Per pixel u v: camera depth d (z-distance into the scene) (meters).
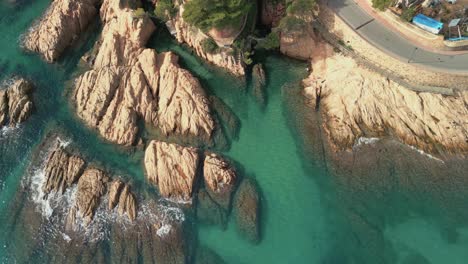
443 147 55.41
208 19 59.69
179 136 58.25
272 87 64.38
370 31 61.72
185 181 53.28
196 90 60.62
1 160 57.00
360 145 56.81
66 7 67.44
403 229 51.69
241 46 64.25
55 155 55.84
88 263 48.69
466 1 63.03
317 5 64.00
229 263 49.78
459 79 57.19
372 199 53.84
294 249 50.94
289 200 54.44
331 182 55.50
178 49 68.19
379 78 59.09
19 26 71.50
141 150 57.41
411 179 54.44
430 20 58.88
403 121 57.16
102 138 58.28
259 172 56.62
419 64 58.09
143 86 60.06
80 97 60.75
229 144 59.00
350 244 51.09
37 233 50.91
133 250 49.56
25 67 66.00
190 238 51.09
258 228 52.12
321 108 60.81
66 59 67.06
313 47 64.44
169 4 66.75
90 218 51.12
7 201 53.75
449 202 52.97
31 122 60.19
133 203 52.28
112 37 63.97
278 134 59.94
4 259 49.62
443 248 50.22
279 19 67.12
